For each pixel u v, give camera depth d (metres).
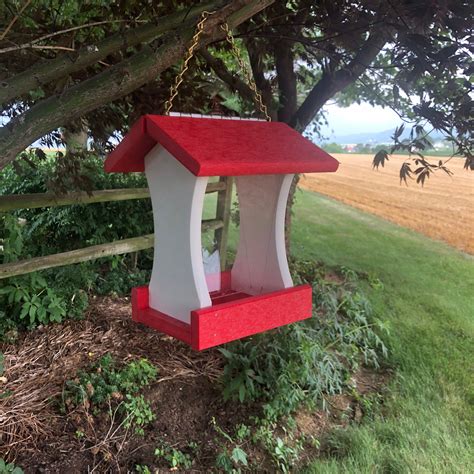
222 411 3.07
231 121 1.69
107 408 2.89
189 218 1.56
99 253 3.86
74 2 2.76
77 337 3.53
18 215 5.18
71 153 3.16
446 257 5.93
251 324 1.64
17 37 2.21
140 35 1.86
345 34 2.74
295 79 4.13
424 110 2.57
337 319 4.09
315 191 9.42
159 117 1.51
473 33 2.23
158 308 1.76
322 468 2.70
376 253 6.05
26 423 2.70
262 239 1.91
